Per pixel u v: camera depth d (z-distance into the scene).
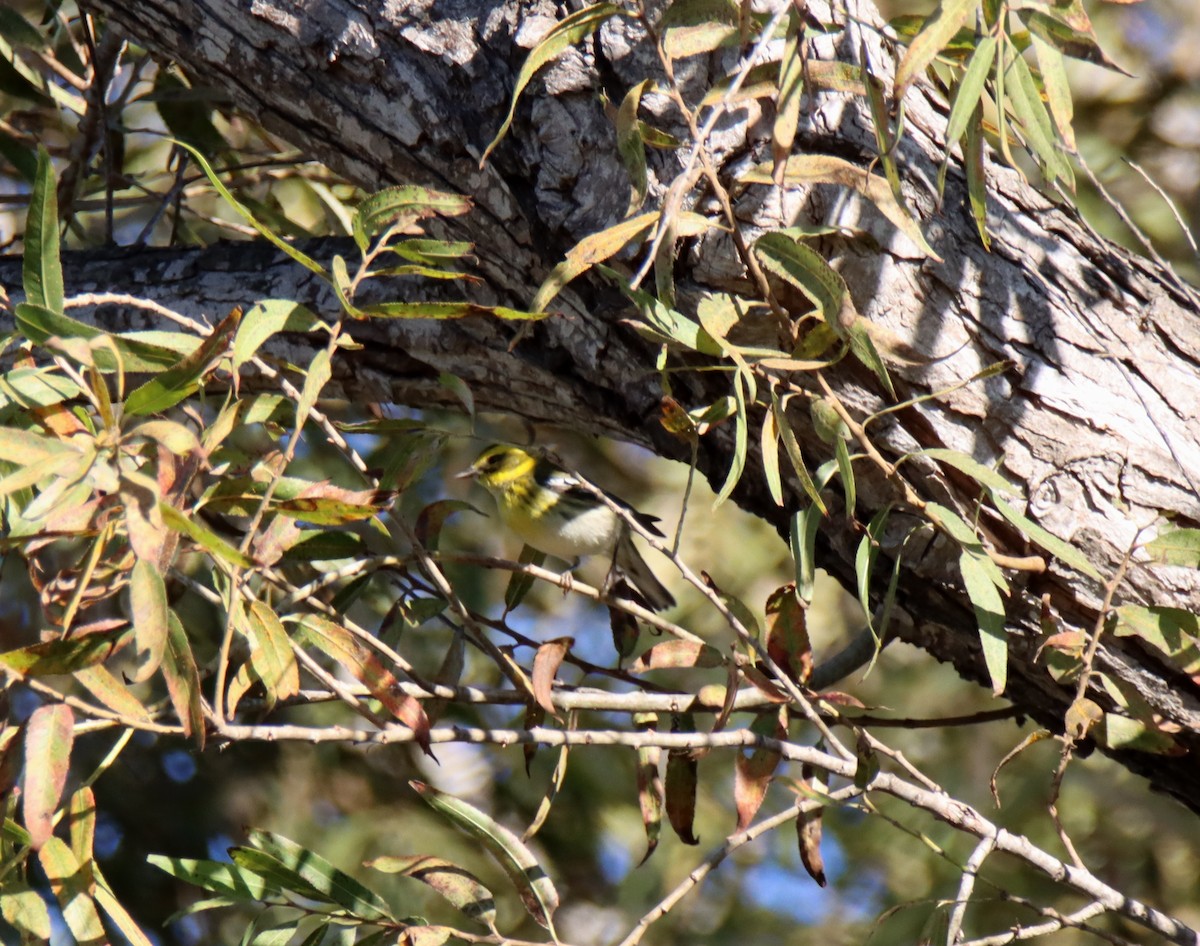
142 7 6.28
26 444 3.93
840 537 6.25
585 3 5.79
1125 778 11.94
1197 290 6.35
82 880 4.86
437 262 6.22
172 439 4.04
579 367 6.53
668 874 12.52
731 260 5.54
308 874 5.36
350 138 6.15
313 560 5.82
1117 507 5.71
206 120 9.23
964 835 12.09
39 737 4.29
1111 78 12.70
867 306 5.71
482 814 5.41
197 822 11.07
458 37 5.87
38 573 4.91
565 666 13.01
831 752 6.58
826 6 5.66
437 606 6.46
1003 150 5.34
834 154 5.63
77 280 7.32
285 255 7.12
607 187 5.76
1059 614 5.93
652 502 12.75
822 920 12.66
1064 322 5.84
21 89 9.09
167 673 4.40
